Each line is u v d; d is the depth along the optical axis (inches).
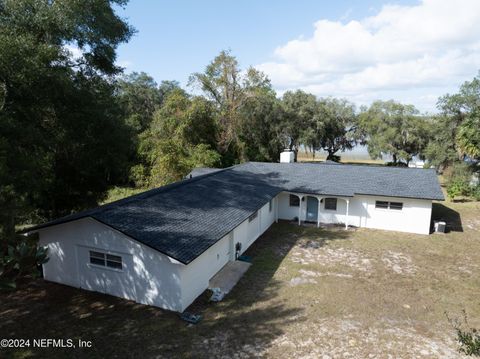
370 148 1711.4
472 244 679.7
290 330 374.3
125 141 721.6
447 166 1323.8
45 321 388.2
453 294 467.8
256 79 1481.3
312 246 660.1
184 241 429.4
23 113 510.3
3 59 428.5
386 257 605.3
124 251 427.2
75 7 524.4
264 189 765.9
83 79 632.4
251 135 1654.8
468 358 328.5
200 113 1294.3
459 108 1238.9
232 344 347.9
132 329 371.9
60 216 802.2
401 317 406.3
